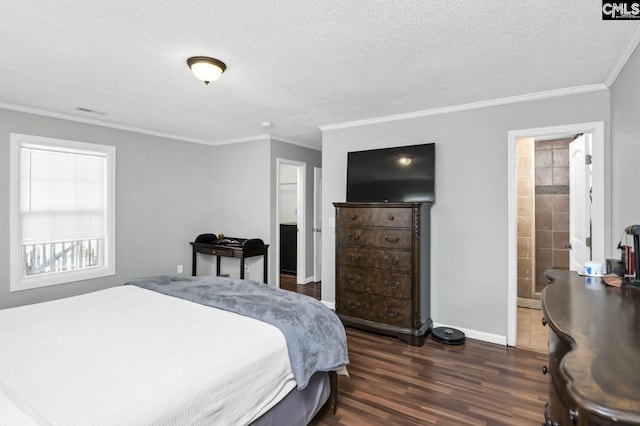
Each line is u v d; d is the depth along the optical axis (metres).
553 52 2.19
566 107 2.88
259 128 4.42
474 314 3.32
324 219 4.29
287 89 2.90
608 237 2.71
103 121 4.04
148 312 2.04
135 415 1.10
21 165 3.50
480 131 3.27
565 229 4.36
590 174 2.90
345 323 3.53
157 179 4.69
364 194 3.84
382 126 3.83
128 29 1.92
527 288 4.41
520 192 4.41
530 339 3.32
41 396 1.15
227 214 5.29
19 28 1.91
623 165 2.36
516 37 2.00
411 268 3.19
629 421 0.60
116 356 1.45
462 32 1.95
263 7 1.70
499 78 2.64
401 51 2.18
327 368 1.91
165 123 4.15
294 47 2.13
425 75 2.58
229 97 3.13
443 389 2.42
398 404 2.24
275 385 1.63
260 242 4.74
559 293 1.51
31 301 3.55
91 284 4.01
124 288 2.61
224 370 1.41
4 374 1.30
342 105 3.37
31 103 3.33
